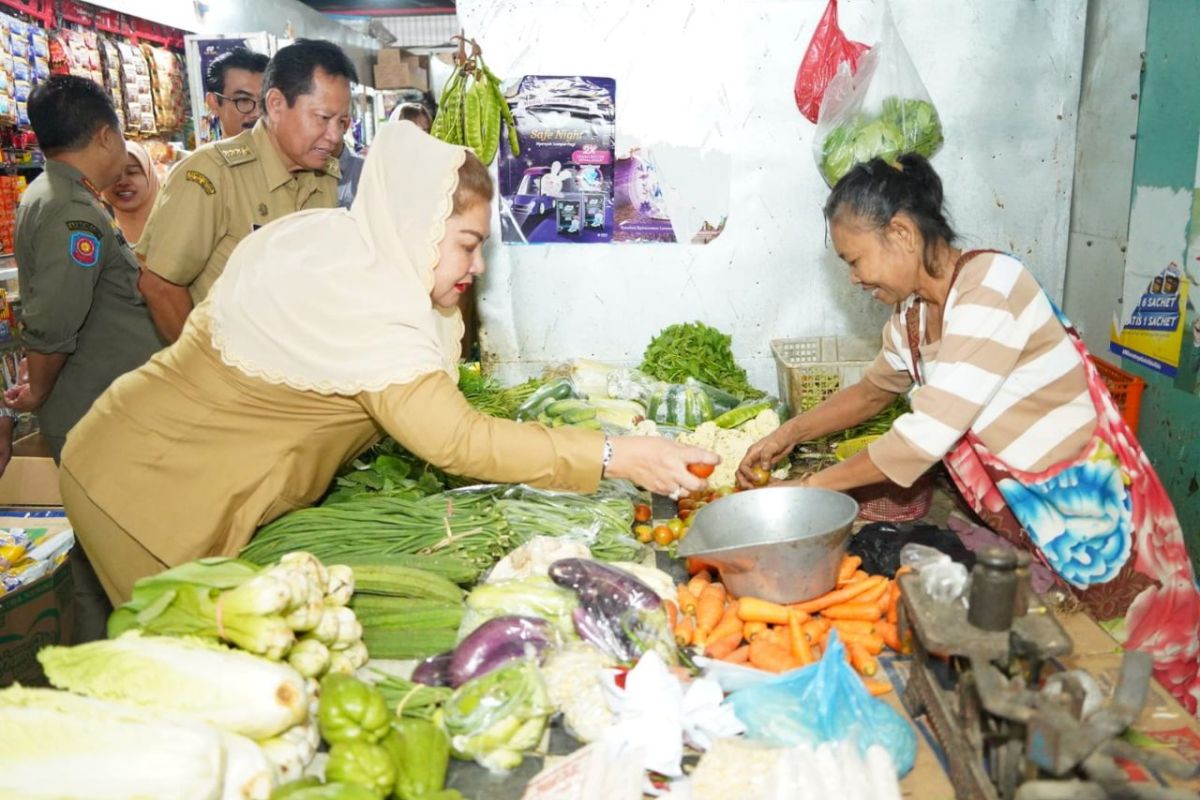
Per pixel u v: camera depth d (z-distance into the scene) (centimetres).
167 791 119
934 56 313
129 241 451
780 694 141
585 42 315
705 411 298
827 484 203
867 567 196
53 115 309
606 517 214
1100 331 320
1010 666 126
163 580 154
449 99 308
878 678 161
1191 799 102
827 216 201
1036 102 317
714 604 173
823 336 337
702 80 317
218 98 433
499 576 185
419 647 169
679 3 312
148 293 309
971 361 189
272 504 202
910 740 137
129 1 548
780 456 250
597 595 162
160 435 199
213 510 198
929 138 291
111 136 323
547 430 189
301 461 203
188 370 199
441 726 142
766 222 329
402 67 897
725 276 335
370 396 181
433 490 231
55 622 301
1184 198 269
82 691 135
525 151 324
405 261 183
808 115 314
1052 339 193
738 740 133
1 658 279
